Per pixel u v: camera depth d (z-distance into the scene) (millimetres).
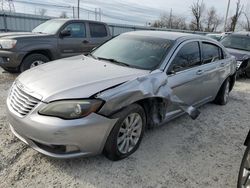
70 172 3078
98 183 2941
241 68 9344
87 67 3768
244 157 2705
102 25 9031
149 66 3867
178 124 4688
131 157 3469
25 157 3297
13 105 3215
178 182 3080
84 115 2867
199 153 3760
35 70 3725
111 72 3568
